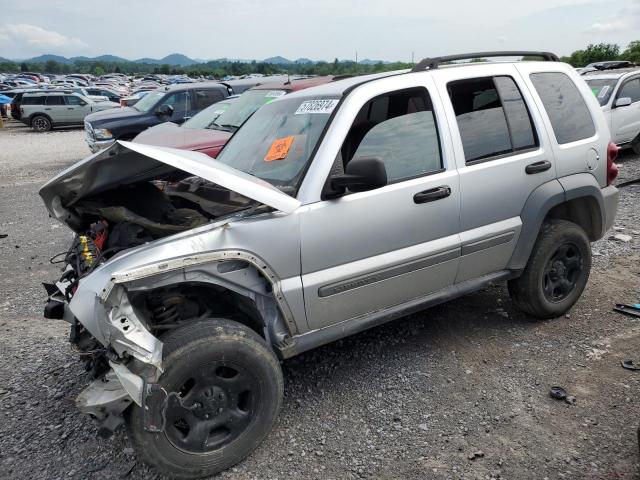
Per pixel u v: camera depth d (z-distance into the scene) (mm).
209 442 2627
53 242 6945
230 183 2629
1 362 3871
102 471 2725
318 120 3229
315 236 2869
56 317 2822
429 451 2773
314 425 3023
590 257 4148
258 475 2656
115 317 2330
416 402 3191
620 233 6133
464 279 3627
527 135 3771
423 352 3756
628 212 7000
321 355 3775
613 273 4996
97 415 2387
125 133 12094
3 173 12891
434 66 3547
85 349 2756
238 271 2723
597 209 4141
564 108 4043
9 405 3332
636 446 2709
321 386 3402
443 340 3912
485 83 3668
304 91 3779
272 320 2887
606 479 2508
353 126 3141
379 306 3254
